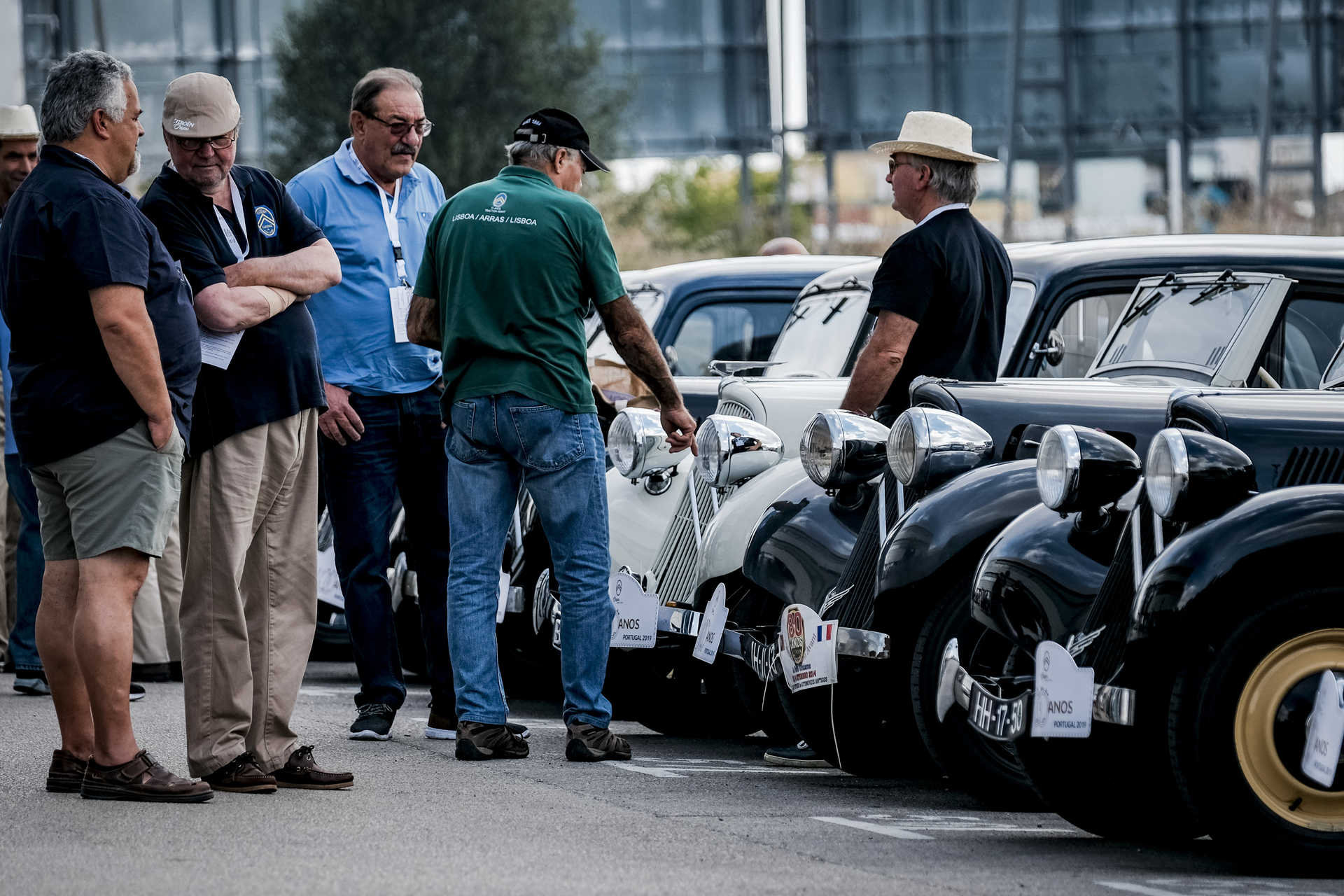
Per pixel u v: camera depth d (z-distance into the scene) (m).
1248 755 10.36
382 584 16.41
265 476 13.16
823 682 13.29
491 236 14.77
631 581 15.78
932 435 13.16
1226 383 15.27
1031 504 12.65
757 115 68.00
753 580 14.54
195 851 10.72
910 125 15.48
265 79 69.00
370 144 16.58
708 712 17.28
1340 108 63.25
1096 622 11.17
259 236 13.38
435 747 15.65
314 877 9.96
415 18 65.31
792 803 12.92
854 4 66.94
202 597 12.92
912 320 15.08
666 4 68.12
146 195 13.09
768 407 16.78
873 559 13.38
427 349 16.58
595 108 66.88
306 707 18.53
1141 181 64.88
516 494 15.21
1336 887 10.12
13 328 12.35
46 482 12.67
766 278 23.44
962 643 12.74
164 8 68.88
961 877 10.21
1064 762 11.57
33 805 12.30
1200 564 10.33
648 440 17.03
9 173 20.75
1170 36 64.31
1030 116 65.62
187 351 12.48
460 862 10.43
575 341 14.88
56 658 12.75
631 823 11.87
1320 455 11.66
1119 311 16.97
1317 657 10.40
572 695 15.06
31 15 68.31
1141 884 10.09
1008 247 18.55
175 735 15.89
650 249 71.06
